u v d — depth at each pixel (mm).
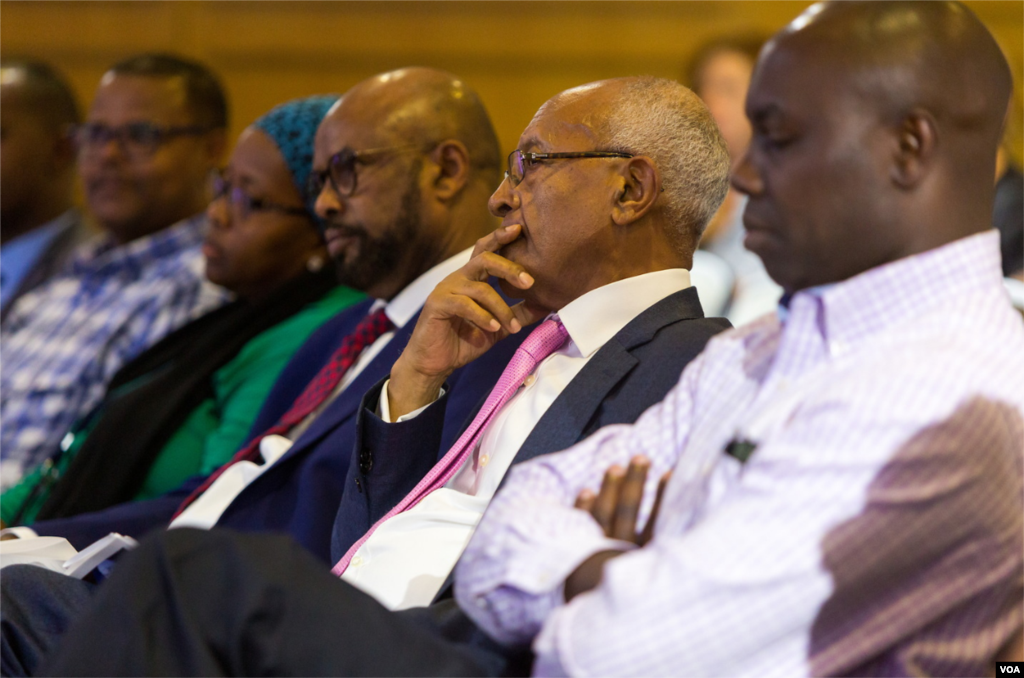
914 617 3459
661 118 5668
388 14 17484
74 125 14383
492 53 17344
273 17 17703
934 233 3768
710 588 3400
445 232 7715
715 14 16906
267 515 7031
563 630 3543
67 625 5328
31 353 11477
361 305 8594
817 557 3391
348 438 6922
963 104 3732
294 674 3822
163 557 3869
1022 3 16047
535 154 5668
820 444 3500
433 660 3877
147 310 11109
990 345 3658
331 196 7699
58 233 14164
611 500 4164
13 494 8945
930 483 3398
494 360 6594
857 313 3795
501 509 4238
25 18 18172
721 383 4332
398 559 5371
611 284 5625
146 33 17906
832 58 3756
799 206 3820
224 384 9109
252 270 9586
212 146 12039
